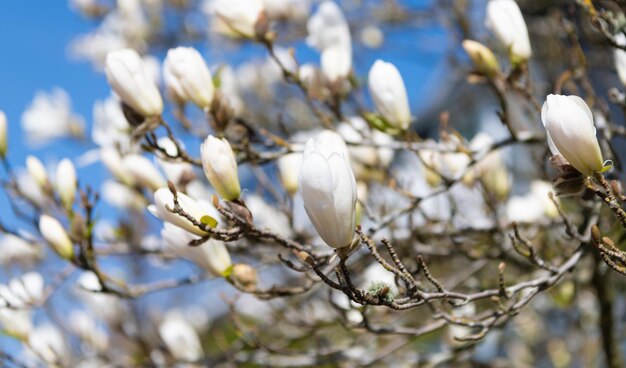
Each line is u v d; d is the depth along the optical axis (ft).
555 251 4.96
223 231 3.62
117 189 5.60
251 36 4.36
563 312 6.33
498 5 4.13
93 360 5.71
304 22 6.64
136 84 4.02
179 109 4.52
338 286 3.38
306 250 3.75
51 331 5.42
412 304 3.47
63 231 4.29
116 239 5.08
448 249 4.78
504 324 4.70
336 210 3.32
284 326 5.44
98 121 4.91
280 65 4.41
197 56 4.13
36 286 5.15
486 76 4.21
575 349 6.41
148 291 4.46
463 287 5.18
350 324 4.15
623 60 4.00
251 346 4.54
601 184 3.42
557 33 5.55
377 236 4.74
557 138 3.43
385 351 4.74
